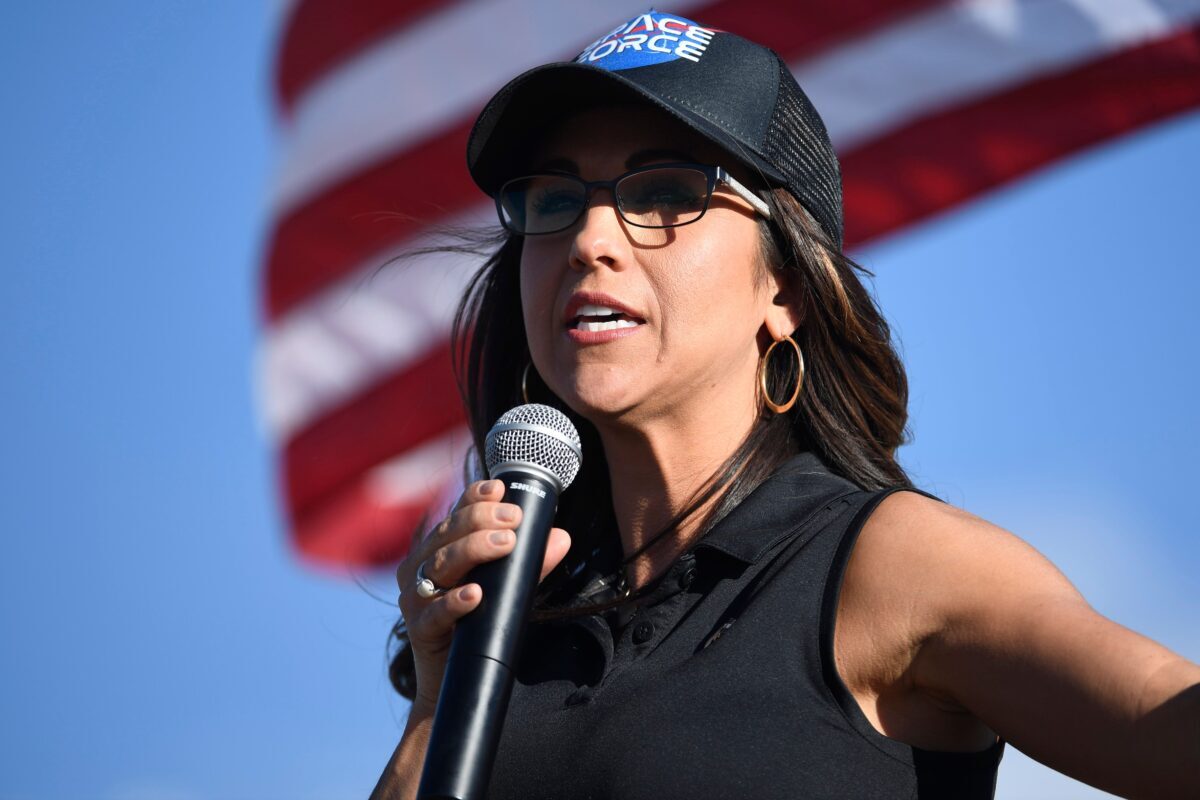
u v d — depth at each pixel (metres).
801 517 9.63
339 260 27.91
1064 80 25.59
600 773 8.77
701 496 10.38
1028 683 8.04
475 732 7.97
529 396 12.17
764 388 10.59
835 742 8.52
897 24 26.19
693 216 10.05
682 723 8.70
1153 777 7.45
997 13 25.88
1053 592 8.28
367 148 27.98
